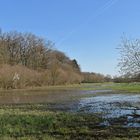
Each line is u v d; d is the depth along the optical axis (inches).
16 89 3791.8
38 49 5103.3
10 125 960.3
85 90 3503.9
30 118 1099.3
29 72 4148.6
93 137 790.5
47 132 862.5
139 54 1177.4
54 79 4722.0
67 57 6097.4
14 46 4938.5
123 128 927.7
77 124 1005.2
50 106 1673.2
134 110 1443.2
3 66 3865.7
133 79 1206.3
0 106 1670.8
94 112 1362.0
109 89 3631.9
